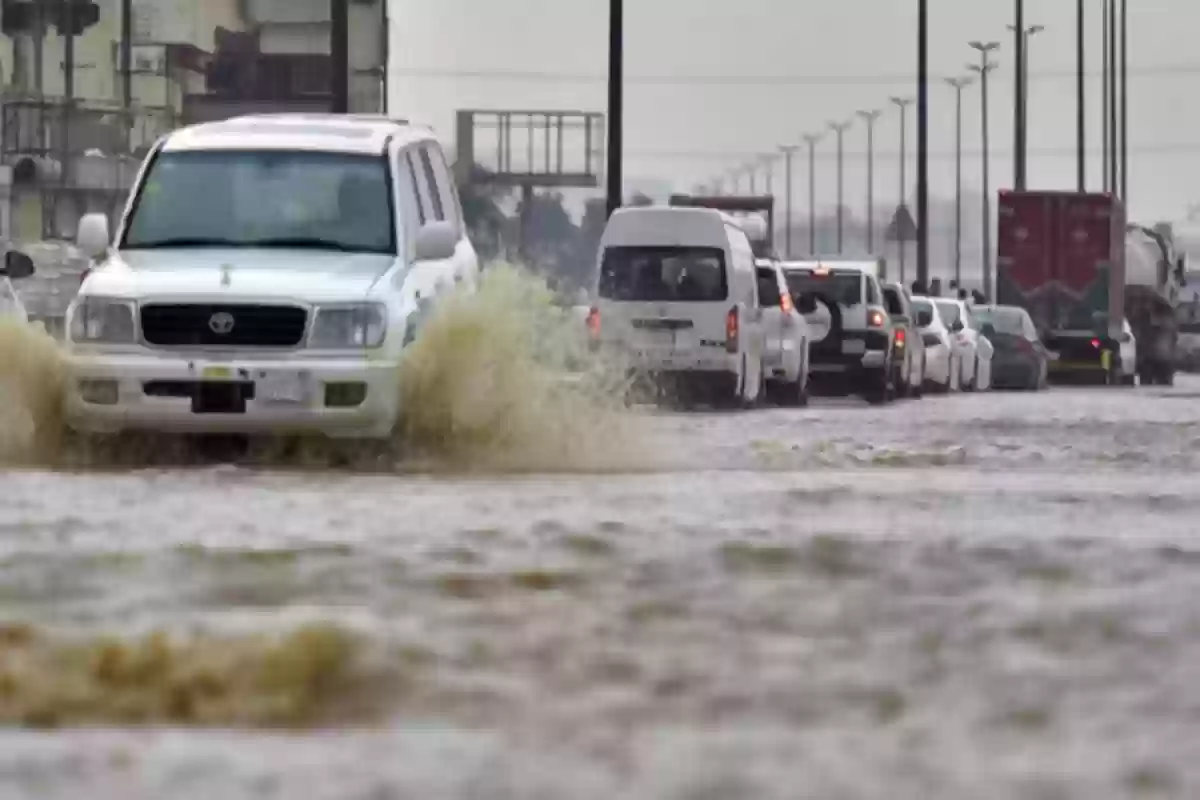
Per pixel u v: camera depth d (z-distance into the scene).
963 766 10.36
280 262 35.72
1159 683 12.88
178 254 36.34
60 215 141.00
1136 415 62.19
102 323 34.44
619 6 98.44
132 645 13.53
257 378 33.97
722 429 51.41
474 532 22.19
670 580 18.08
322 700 12.41
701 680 13.09
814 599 16.83
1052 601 16.59
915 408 71.38
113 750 10.84
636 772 10.18
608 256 69.50
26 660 13.29
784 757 10.62
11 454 35.03
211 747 10.95
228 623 15.30
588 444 37.25
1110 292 122.69
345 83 84.81
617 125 99.00
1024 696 12.48
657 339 68.62
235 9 182.62
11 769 10.30
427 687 12.78
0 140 143.50
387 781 9.98
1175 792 9.75
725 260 68.94
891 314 88.19
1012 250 122.94
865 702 12.34
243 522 23.52
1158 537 22.12
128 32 155.88
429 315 35.88
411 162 39.16
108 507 25.55
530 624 15.42
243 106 176.00
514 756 10.66
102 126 149.25
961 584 17.78
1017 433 49.62
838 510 25.75
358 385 34.19
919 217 170.00
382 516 24.34
